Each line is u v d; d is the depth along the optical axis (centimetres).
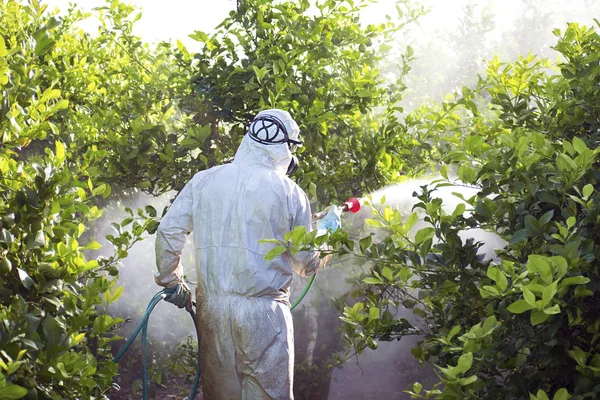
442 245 303
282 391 348
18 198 291
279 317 348
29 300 295
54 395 275
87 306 307
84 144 509
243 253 344
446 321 333
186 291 376
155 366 544
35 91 332
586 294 254
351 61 509
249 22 494
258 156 364
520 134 347
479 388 268
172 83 527
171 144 499
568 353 267
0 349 254
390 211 309
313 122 463
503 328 279
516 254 312
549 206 302
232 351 346
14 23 517
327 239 301
